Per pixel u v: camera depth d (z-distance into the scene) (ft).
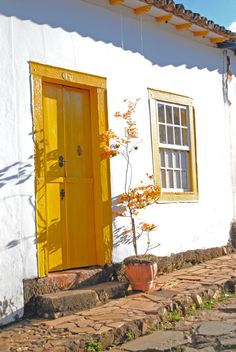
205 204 30.12
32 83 20.61
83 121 23.43
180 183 28.81
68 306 19.25
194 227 29.01
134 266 21.68
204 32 29.60
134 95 25.76
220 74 32.48
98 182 23.39
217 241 30.78
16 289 19.13
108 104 24.12
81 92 23.48
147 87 26.63
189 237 28.55
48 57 21.40
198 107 30.32
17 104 19.92
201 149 30.30
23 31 20.48
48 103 21.85
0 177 19.01
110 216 23.65
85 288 21.07
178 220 27.89
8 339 16.57
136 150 25.50
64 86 22.67
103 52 24.14
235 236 31.99
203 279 23.67
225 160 32.24
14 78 19.90
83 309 19.58
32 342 16.08
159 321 18.48
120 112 24.75
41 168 20.58
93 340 16.17
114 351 16.19
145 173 25.93
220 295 22.27
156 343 16.66
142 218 25.46
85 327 17.13
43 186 20.59
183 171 29.17
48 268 21.13
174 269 26.78
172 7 25.66
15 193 19.49
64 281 20.85
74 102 23.08
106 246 23.25
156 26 27.50
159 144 27.14
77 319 18.17
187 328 18.33
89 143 23.63
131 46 25.80
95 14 23.88
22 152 19.92
